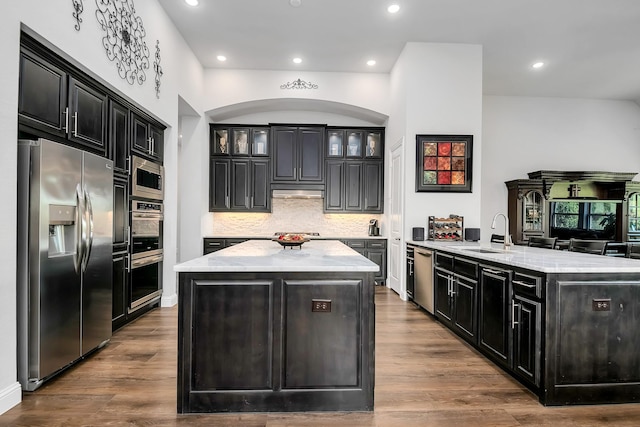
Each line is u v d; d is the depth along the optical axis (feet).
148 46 12.24
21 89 7.34
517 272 8.11
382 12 13.34
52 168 7.58
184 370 6.75
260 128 20.17
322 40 15.55
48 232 7.54
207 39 15.55
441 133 15.90
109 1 9.95
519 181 20.35
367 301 6.96
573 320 7.23
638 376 7.34
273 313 6.89
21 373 7.35
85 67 8.95
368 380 6.95
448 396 7.50
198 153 18.38
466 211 15.97
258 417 6.66
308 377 6.91
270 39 15.48
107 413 6.72
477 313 9.93
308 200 21.27
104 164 9.59
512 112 22.17
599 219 21.15
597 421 6.64
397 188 17.54
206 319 6.81
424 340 10.96
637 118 22.54
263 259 7.80
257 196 20.10
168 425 6.36
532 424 6.51
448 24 14.14
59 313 7.94
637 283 7.38
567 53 16.52
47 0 7.60
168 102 13.96
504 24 14.11
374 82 19.08
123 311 11.48
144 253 12.78
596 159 22.41
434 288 13.05
